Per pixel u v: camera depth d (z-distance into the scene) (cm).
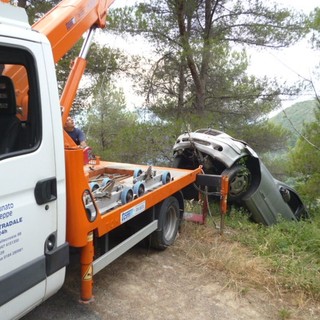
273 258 475
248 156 669
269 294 400
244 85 1173
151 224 447
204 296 389
